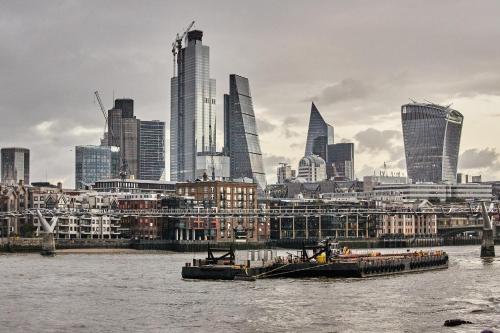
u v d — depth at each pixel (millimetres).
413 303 125938
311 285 151000
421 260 192000
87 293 141250
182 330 103125
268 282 156875
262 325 106125
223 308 120688
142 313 116500
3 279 169125
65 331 102938
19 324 108062
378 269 173375
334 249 182375
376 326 105000
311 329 103188
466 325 105250
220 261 170125
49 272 188875
